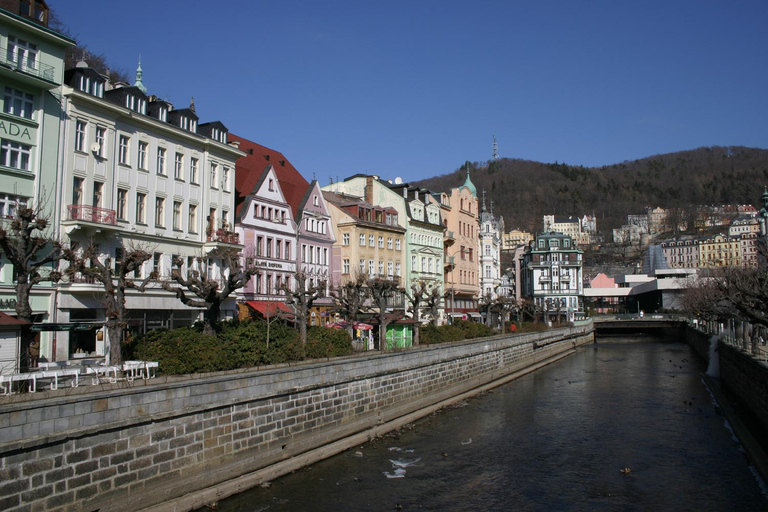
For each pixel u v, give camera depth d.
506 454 31.31
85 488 18.55
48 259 27.55
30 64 37.03
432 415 41.12
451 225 96.94
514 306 106.81
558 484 26.66
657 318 127.31
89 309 40.44
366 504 23.62
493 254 111.19
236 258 41.50
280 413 27.34
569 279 145.12
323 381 30.64
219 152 52.53
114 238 42.19
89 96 40.12
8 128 35.53
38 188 37.09
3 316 25.27
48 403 17.64
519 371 65.06
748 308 39.03
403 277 80.06
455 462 29.66
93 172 40.81
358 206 72.44
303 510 22.67
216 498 22.72
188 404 22.39
